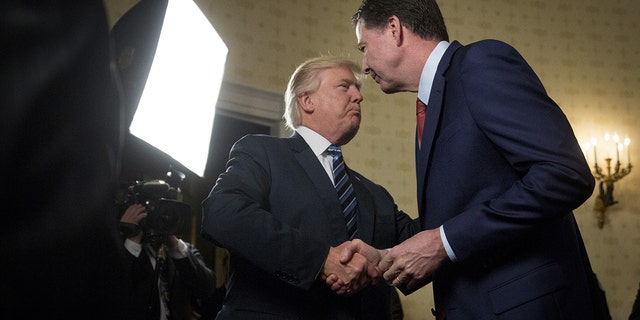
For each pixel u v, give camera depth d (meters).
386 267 1.57
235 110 4.85
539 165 1.44
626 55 6.57
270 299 1.73
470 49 1.65
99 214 0.71
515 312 1.47
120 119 0.81
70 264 0.68
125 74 1.57
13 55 0.65
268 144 1.93
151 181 1.97
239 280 1.78
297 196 1.84
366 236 1.91
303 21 5.32
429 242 1.52
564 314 1.46
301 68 2.17
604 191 6.08
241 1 5.02
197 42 1.85
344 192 1.95
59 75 0.68
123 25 1.63
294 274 1.62
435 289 1.69
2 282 0.63
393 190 5.31
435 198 1.62
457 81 1.63
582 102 6.30
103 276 0.72
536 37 6.32
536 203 1.43
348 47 5.46
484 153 1.56
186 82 1.81
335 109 2.05
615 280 5.87
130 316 0.81
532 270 1.49
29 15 0.67
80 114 0.71
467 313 1.54
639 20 6.71
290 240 1.63
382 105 5.48
